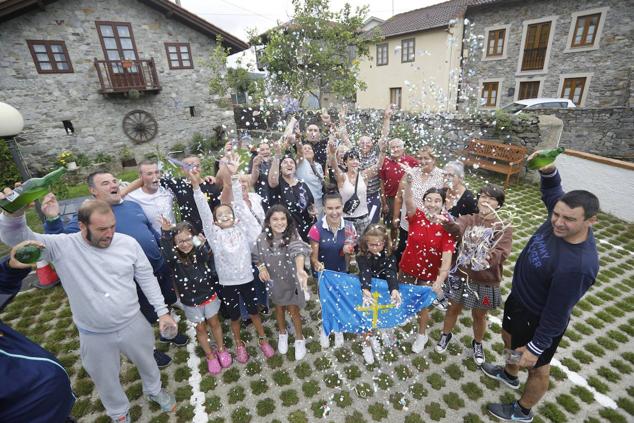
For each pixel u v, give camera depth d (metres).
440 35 15.49
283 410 2.70
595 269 1.86
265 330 3.60
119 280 2.15
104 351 2.21
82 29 11.62
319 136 5.32
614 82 13.02
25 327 3.74
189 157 3.64
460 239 2.85
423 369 3.04
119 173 12.73
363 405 2.71
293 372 3.06
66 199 7.34
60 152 12.05
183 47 13.77
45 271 4.36
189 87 14.27
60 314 3.93
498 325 3.55
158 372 2.62
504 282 4.29
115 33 12.26
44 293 4.35
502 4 14.22
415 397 2.77
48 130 11.74
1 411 1.67
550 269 1.99
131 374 3.07
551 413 2.57
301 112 9.98
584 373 2.94
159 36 13.16
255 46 11.08
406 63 17.09
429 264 3.00
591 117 9.41
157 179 3.32
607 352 3.16
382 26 19.36
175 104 14.09
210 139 15.08
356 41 11.24
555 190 2.27
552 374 2.93
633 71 12.52
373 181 4.30
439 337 3.41
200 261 2.83
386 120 4.20
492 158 7.69
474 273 2.68
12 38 10.64
